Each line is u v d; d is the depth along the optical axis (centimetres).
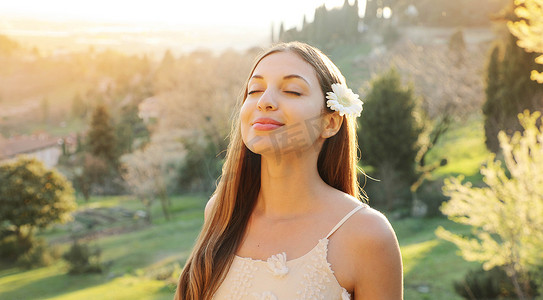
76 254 1955
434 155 2384
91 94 4297
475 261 1268
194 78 2995
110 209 3098
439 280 1152
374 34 3144
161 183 2848
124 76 4094
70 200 2633
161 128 3162
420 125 2166
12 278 1922
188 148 3020
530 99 1773
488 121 2006
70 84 4444
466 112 2459
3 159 3706
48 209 2462
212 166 2891
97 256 2012
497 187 705
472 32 3212
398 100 2053
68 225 2766
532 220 675
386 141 2044
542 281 770
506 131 1855
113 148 3706
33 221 2403
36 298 1619
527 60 1805
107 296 1461
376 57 2766
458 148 2386
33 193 2409
